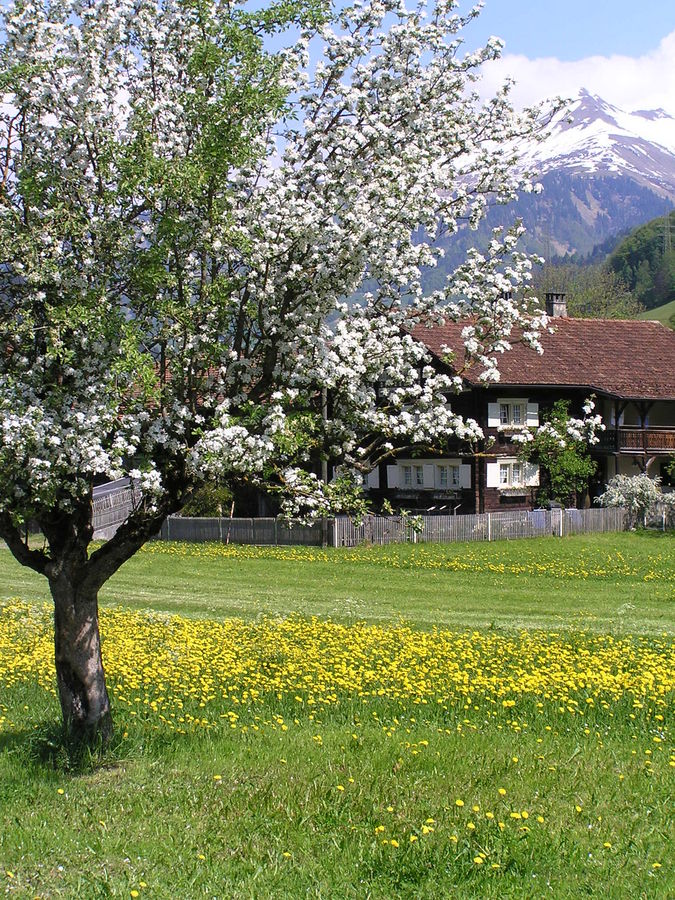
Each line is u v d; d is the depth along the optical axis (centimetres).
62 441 917
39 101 1006
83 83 1013
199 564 3391
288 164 1082
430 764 1019
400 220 1042
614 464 4816
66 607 1077
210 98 1010
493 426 4459
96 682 1089
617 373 4775
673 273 15212
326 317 1070
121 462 943
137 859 788
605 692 1335
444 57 1095
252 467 952
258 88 975
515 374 4528
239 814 884
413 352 1071
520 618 2212
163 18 1076
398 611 2333
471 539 3972
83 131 1017
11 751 1068
